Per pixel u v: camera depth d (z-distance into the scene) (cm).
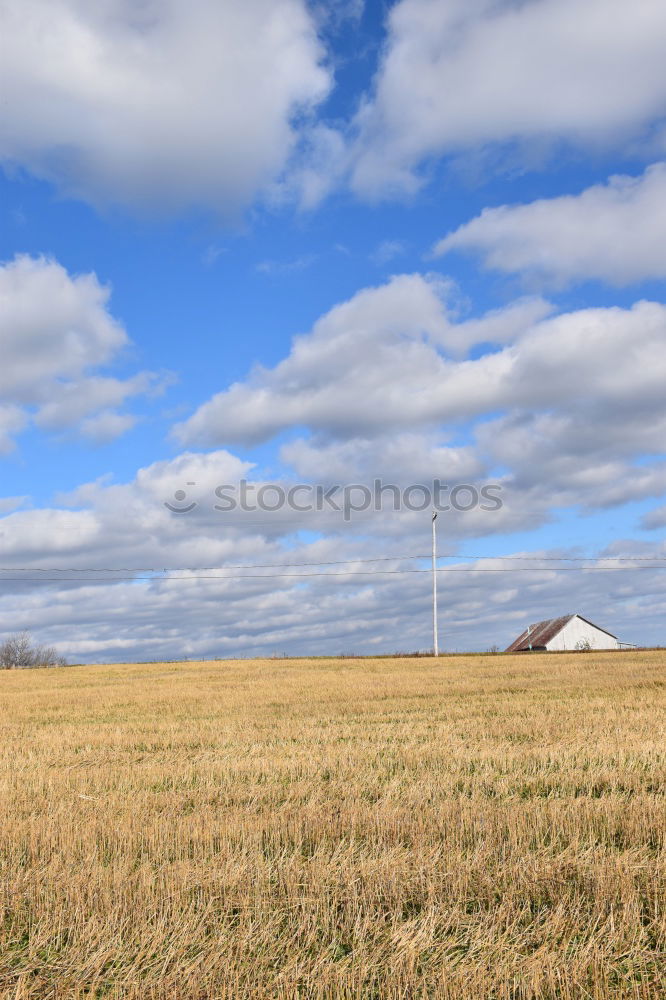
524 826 889
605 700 2339
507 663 4828
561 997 541
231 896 716
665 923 632
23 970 596
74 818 1007
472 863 770
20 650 9675
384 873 751
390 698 2731
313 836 902
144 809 1055
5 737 2012
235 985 563
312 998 548
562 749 1428
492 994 550
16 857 853
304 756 1487
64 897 722
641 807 941
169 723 2214
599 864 755
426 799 1073
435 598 6406
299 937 642
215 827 928
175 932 648
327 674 4278
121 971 590
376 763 1389
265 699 2866
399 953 595
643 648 6272
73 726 2209
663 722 1781
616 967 577
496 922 648
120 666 6384
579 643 8938
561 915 651
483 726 1848
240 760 1473
